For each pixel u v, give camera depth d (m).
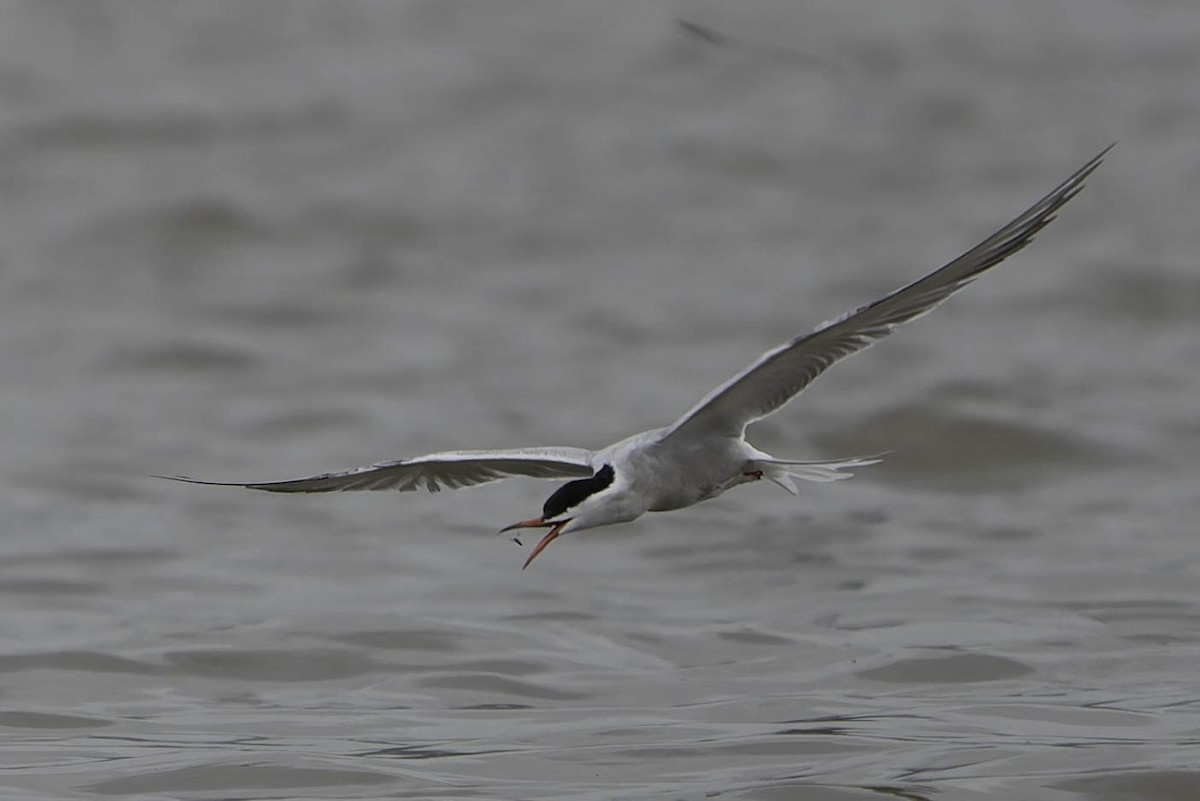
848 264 24.50
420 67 34.75
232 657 11.42
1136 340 21.17
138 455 17.34
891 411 17.95
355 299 23.48
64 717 10.23
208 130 30.95
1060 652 11.26
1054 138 30.23
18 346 21.45
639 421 18.30
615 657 11.45
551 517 7.45
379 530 14.95
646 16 37.84
